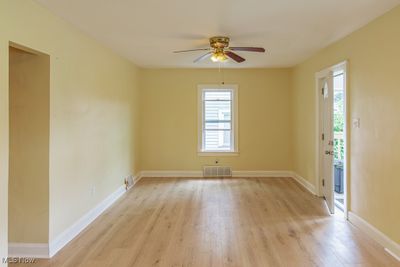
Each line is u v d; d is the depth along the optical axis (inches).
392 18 117.9
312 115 213.3
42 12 112.3
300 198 200.2
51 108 117.5
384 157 124.0
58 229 124.0
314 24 136.9
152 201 194.9
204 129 273.6
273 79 268.2
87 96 152.6
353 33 149.3
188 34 151.9
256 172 271.6
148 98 269.4
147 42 167.5
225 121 273.4
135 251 122.4
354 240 131.6
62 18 126.1
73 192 136.9
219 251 122.1
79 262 113.3
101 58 172.2
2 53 91.9
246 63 241.3
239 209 177.3
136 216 165.6
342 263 111.1
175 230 144.9
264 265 110.3
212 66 254.2
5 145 93.6
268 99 268.8
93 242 131.2
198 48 182.4
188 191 220.2
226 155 271.6
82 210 146.9
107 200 182.4
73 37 137.2
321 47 183.2
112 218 162.4
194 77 268.2
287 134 269.4
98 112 167.6
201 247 125.9
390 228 120.5
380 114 126.5
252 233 140.7
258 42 169.6
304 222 154.9
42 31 112.1
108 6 113.7
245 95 269.0
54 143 119.8
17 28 98.3
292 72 263.6
